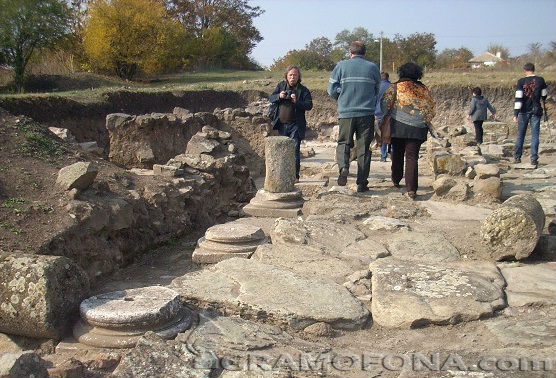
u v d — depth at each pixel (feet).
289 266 16.57
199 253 18.25
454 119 89.86
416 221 20.63
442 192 23.76
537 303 13.62
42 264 13.19
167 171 28.22
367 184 25.90
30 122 26.07
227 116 47.73
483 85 91.09
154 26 102.83
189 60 122.93
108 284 18.67
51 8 83.05
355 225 20.06
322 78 109.09
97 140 53.98
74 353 12.53
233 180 32.89
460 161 25.80
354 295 14.64
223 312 14.08
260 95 88.22
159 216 23.71
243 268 16.19
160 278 19.24
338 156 25.48
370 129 24.88
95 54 100.01
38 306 12.88
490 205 22.90
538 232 16.03
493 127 59.82
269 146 23.53
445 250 17.25
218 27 156.46
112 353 12.34
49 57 94.53
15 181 20.25
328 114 87.30
